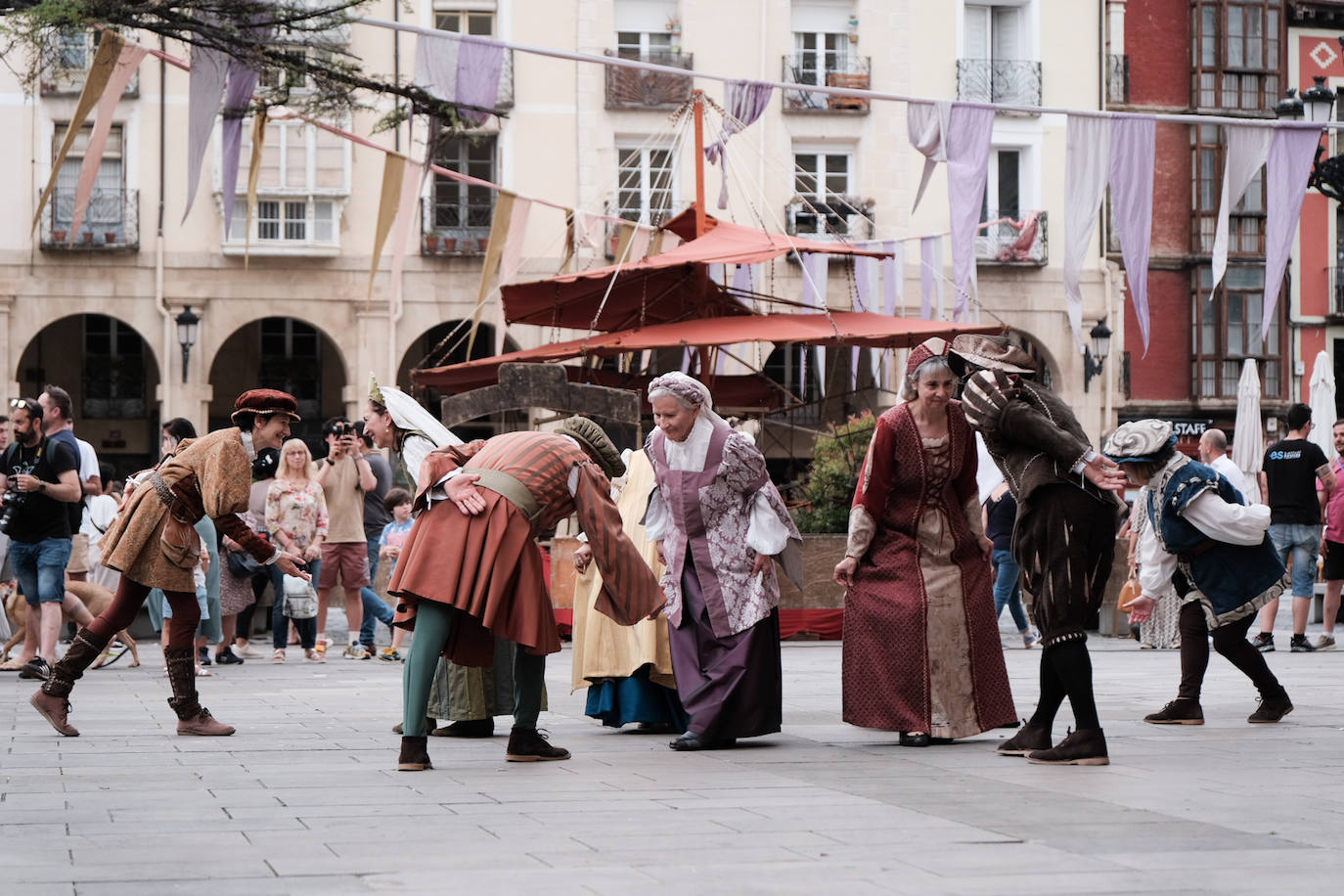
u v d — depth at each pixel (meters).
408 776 5.84
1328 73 35.25
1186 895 3.68
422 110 14.09
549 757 6.35
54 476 10.42
